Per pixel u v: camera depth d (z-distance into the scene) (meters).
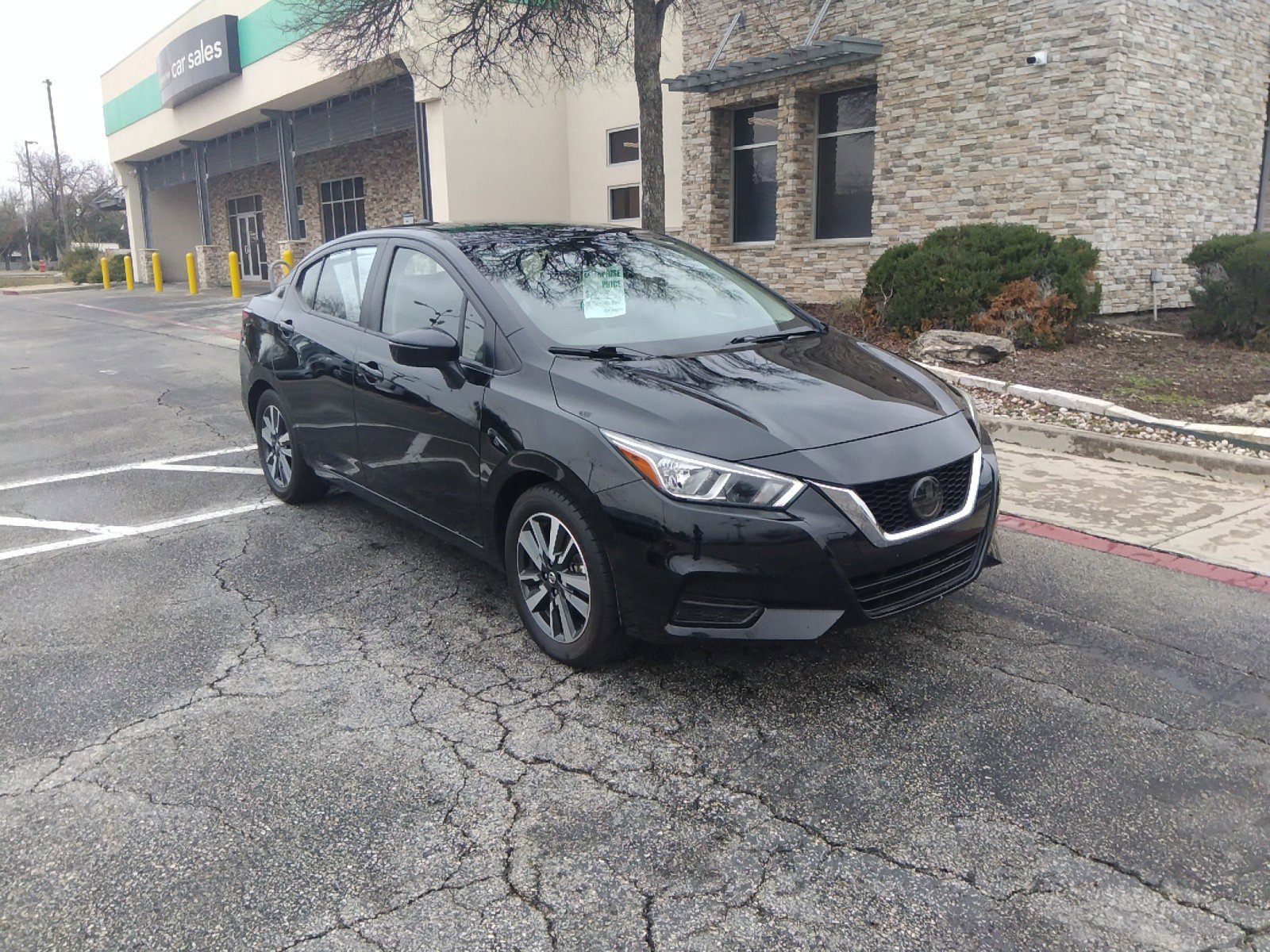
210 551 5.31
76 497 6.48
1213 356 9.38
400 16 13.38
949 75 11.86
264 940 2.43
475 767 3.19
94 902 2.58
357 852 2.77
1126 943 2.38
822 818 2.90
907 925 2.46
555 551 3.77
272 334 5.78
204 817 2.94
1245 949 2.36
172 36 25.73
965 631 4.15
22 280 46.12
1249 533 5.31
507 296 4.19
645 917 2.49
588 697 3.64
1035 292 9.74
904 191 12.59
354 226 24.98
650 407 3.49
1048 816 2.89
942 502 3.53
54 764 3.24
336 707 3.60
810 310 13.15
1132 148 10.79
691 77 14.09
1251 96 12.20
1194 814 2.90
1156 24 10.73
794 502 3.26
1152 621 4.24
